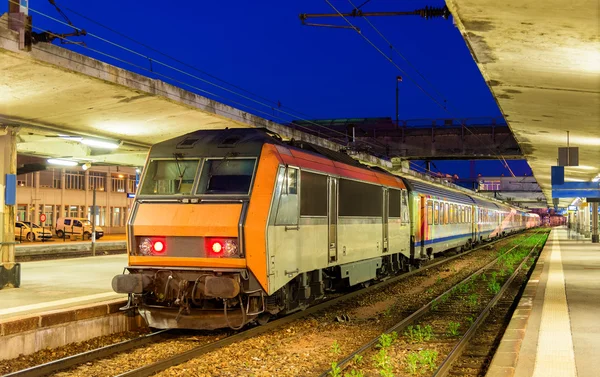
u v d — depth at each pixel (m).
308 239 11.93
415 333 10.51
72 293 12.31
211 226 10.21
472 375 8.29
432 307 13.76
